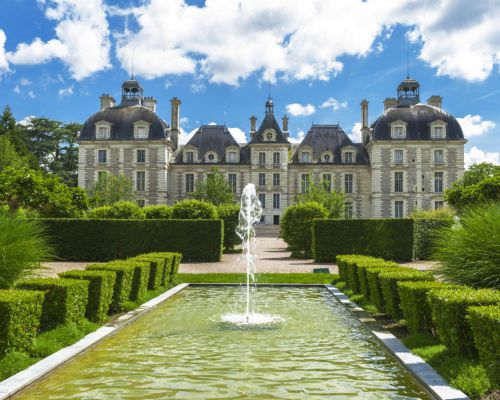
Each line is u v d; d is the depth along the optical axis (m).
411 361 7.28
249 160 64.69
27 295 7.48
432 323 8.69
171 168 63.84
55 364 7.11
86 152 60.88
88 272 10.60
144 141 60.41
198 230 26.61
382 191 60.53
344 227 26.39
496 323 5.44
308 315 11.98
